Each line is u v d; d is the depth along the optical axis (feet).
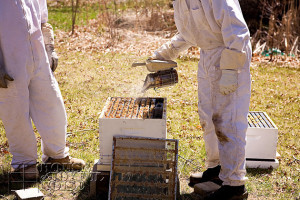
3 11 10.63
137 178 10.93
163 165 10.69
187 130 16.74
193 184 12.13
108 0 47.03
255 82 24.66
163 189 10.71
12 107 11.25
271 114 19.11
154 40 34.76
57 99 11.94
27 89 11.33
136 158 10.39
